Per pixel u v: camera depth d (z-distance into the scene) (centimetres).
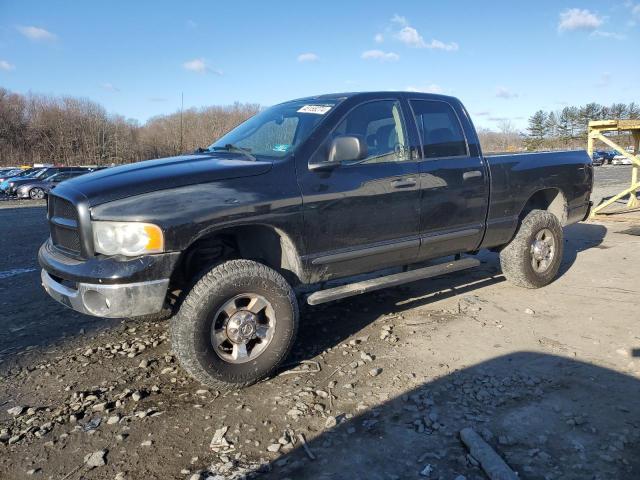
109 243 311
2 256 847
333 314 487
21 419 316
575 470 252
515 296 535
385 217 409
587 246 788
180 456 274
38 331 465
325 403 325
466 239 477
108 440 290
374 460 265
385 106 432
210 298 324
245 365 342
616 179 2470
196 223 320
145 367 385
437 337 427
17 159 6588
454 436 285
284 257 381
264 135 421
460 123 478
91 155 6781
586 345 404
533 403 317
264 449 279
